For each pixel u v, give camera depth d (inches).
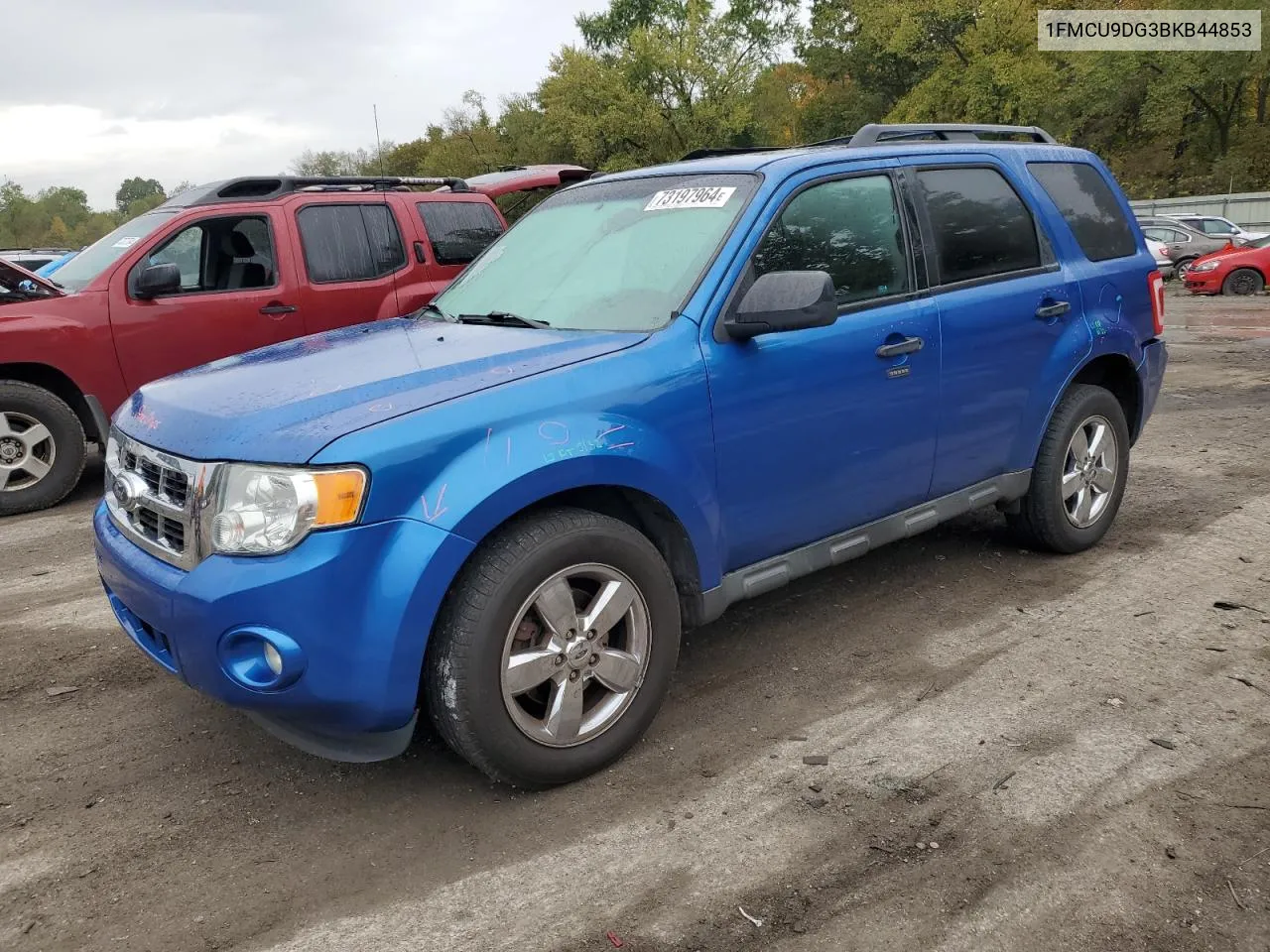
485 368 114.9
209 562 101.4
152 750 128.2
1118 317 183.0
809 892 96.0
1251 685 134.7
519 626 109.2
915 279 150.6
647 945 89.9
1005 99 1425.9
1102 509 187.9
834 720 129.7
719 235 132.0
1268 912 91.0
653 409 118.0
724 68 1604.3
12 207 5201.8
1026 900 93.7
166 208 281.7
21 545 220.1
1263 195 1401.3
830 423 137.1
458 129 2367.1
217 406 112.9
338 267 287.6
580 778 117.0
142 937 93.0
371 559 99.6
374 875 101.3
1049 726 125.7
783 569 137.9
